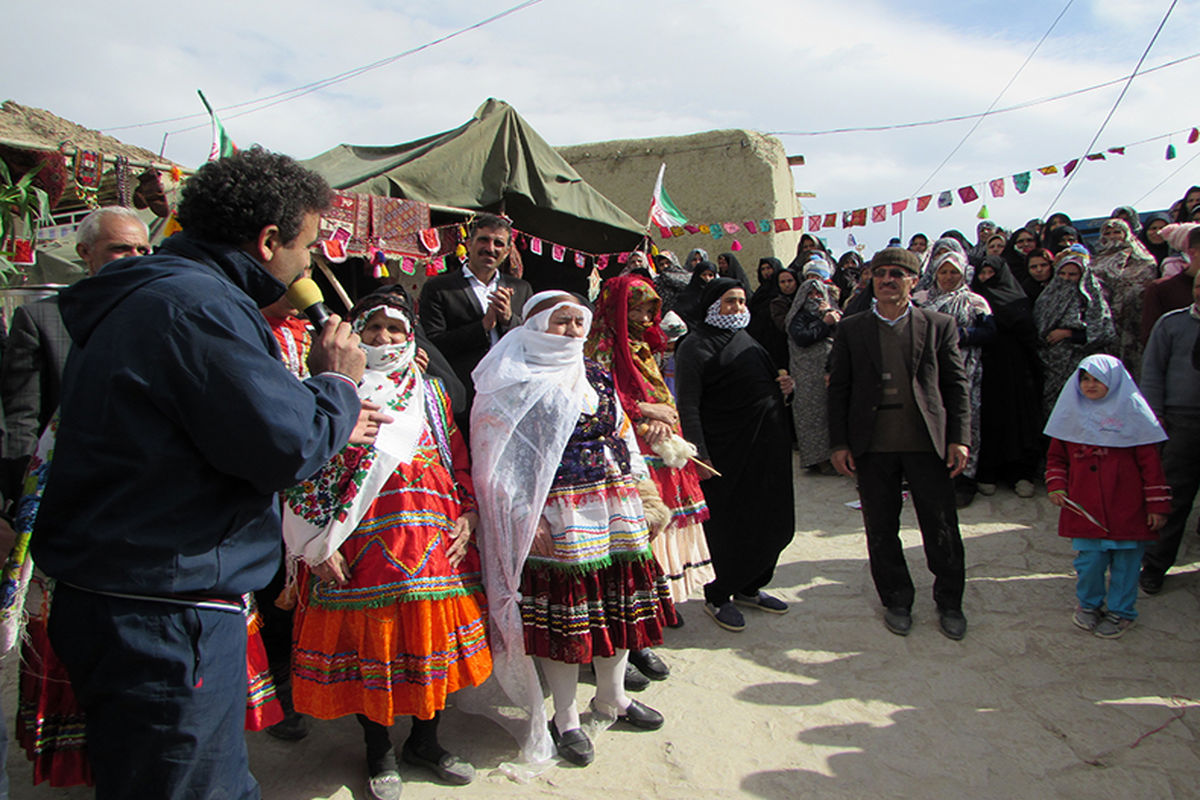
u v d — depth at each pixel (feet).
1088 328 18.38
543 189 19.97
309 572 8.52
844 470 13.61
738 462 12.82
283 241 5.92
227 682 5.53
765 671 11.77
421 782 8.94
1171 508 13.25
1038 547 16.01
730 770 9.28
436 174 18.08
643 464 10.09
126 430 5.09
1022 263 22.29
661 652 12.48
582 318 9.42
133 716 5.18
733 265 22.54
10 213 11.82
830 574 15.48
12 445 9.57
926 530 13.06
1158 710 10.52
